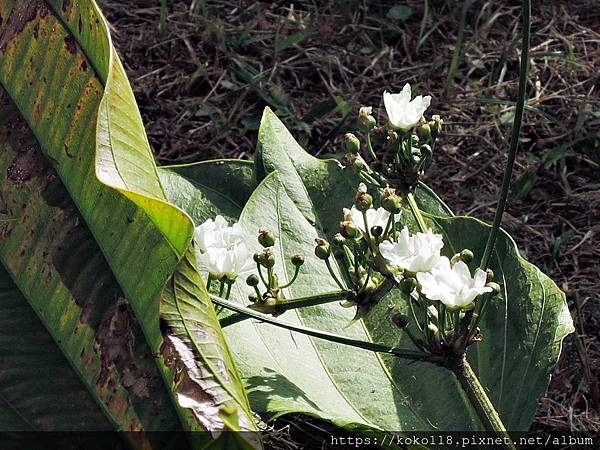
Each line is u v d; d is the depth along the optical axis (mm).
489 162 987
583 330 837
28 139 531
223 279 606
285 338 669
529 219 943
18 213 531
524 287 680
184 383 492
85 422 524
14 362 525
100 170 489
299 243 708
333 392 654
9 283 532
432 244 568
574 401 798
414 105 619
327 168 736
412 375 668
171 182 791
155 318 519
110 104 489
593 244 916
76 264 526
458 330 571
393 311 689
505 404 658
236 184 793
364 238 597
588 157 988
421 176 627
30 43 524
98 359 525
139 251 517
